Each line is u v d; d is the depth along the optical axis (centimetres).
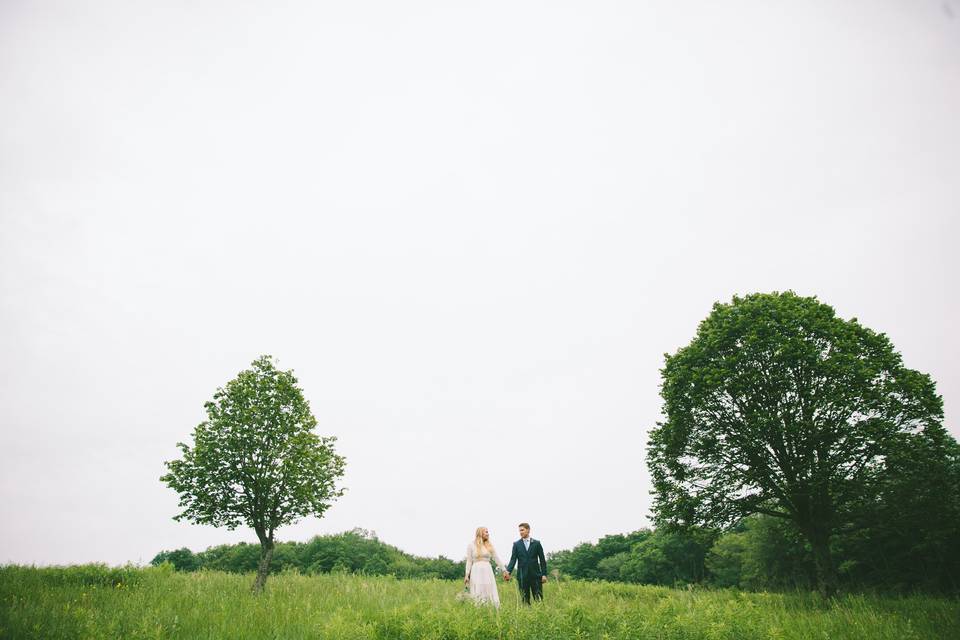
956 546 2111
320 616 803
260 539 1355
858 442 1802
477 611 699
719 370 1989
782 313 2020
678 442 2150
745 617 671
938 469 1806
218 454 1347
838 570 2728
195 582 1345
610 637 566
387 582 1585
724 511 2014
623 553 8719
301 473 1392
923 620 883
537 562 1106
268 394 1465
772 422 1845
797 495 1831
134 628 654
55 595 985
